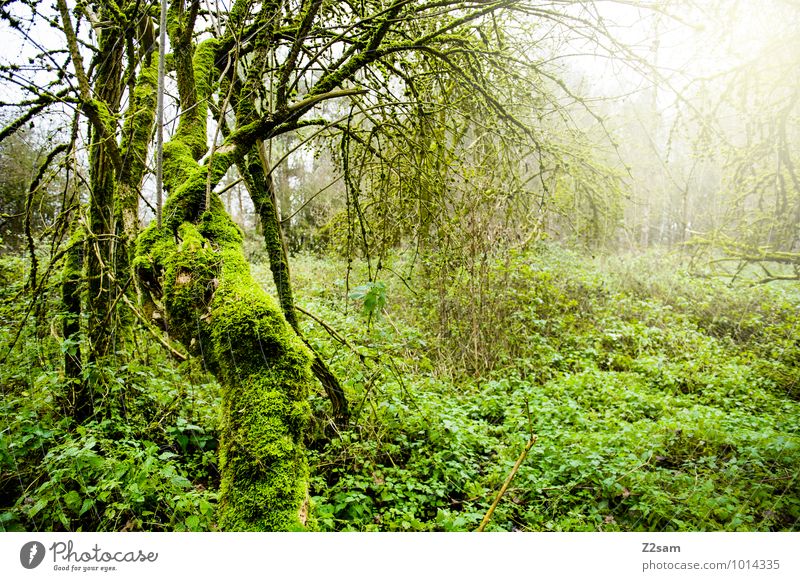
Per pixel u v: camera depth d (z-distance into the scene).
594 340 6.71
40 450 2.69
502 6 3.08
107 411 2.97
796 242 7.54
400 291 6.54
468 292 5.57
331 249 8.80
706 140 4.29
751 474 3.15
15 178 4.96
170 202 2.21
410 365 5.03
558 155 4.99
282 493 1.49
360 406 3.58
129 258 2.85
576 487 3.18
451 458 3.50
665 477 3.12
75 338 3.18
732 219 7.73
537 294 6.82
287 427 1.57
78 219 3.17
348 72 3.04
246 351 1.64
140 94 3.16
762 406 4.86
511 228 6.16
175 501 2.36
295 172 14.36
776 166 7.03
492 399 4.63
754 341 6.77
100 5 3.05
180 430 2.88
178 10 3.01
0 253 7.12
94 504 2.23
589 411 4.53
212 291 1.85
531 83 4.20
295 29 3.16
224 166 2.48
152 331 3.28
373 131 3.77
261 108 2.93
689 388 5.46
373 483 3.08
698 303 7.85
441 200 4.53
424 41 3.21
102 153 3.14
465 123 5.73
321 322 3.63
